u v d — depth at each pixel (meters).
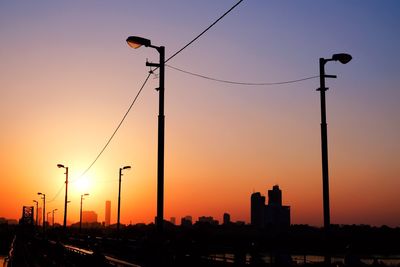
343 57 22.31
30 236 115.38
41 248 67.75
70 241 91.44
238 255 39.12
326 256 21.20
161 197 22.94
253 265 38.66
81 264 38.12
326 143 21.95
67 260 43.69
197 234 95.62
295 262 40.91
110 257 52.19
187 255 38.88
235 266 38.44
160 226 22.83
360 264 34.84
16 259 44.00
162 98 23.39
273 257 41.41
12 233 145.62
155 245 22.86
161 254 22.67
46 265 45.44
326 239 21.22
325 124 22.16
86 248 69.12
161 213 22.86
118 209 61.12
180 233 96.94
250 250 43.28
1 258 69.94
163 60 23.55
